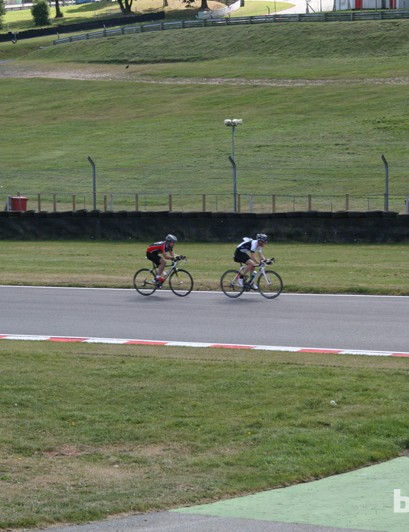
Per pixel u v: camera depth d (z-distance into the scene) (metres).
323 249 75.94
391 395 31.12
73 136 164.62
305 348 39.62
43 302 52.91
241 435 27.61
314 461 25.20
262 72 199.88
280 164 129.00
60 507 21.89
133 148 149.38
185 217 84.88
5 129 176.00
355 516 21.31
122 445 27.03
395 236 78.44
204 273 62.59
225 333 43.22
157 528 20.64
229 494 23.06
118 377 34.12
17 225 90.50
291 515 21.42
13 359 37.22
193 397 31.41
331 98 170.75
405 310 48.34
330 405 30.19
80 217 88.75
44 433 27.94
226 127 158.50
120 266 67.56
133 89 198.88
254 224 82.56
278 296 53.22
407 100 162.25
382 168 122.94
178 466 25.06
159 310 49.69
